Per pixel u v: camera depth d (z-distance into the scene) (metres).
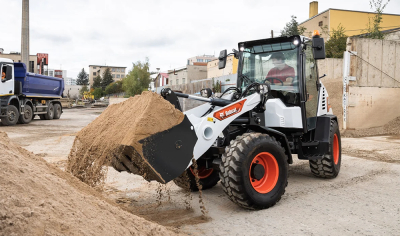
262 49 4.88
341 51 18.23
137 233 2.42
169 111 3.11
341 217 3.46
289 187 4.73
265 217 3.48
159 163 2.97
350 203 3.93
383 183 4.84
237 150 3.51
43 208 2.01
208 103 4.41
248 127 4.20
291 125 4.41
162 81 53.69
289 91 4.64
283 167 3.88
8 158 2.30
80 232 2.01
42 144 8.55
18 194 2.00
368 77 10.88
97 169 3.08
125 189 4.64
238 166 3.47
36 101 16.47
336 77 14.95
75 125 14.35
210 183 4.63
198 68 42.34
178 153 3.12
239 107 3.93
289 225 3.25
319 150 4.87
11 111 13.82
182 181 4.34
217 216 3.55
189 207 3.86
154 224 2.76
